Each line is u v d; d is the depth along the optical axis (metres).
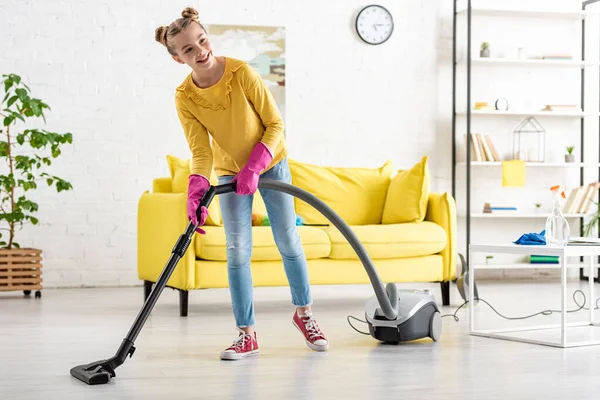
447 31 6.21
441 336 3.38
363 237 4.37
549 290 5.41
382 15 6.08
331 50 6.02
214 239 4.07
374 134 6.09
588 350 3.02
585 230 6.28
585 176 6.38
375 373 2.59
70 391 2.32
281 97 5.93
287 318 3.98
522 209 6.33
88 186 5.65
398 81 6.13
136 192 5.72
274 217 2.95
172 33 2.62
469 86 5.80
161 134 5.76
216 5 5.83
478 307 4.47
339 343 3.20
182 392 2.31
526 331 3.56
